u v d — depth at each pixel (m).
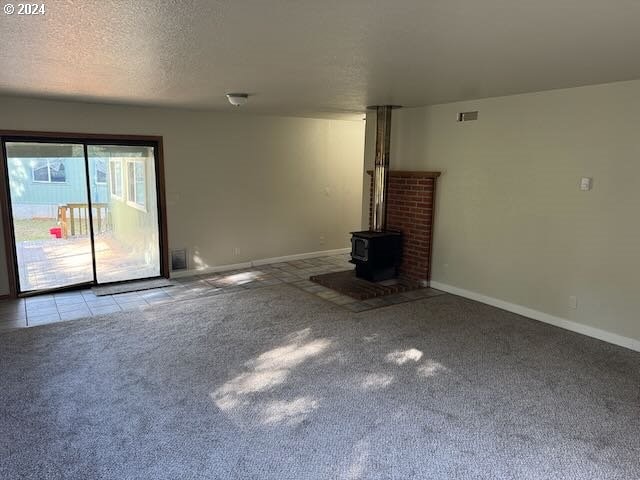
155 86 4.21
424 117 5.78
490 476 2.34
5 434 2.64
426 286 5.94
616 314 4.11
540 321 4.70
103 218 5.86
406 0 1.92
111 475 2.31
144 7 2.02
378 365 3.61
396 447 2.56
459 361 3.70
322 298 5.42
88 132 5.49
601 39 2.52
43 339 4.08
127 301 5.28
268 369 3.52
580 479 2.32
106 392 3.14
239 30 2.39
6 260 5.23
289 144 7.20
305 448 2.55
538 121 4.54
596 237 4.19
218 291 5.71
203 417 2.84
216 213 6.63
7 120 4.99
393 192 6.25
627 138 3.90
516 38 2.52
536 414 2.92
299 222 7.55
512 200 4.88
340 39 2.56
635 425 2.81
